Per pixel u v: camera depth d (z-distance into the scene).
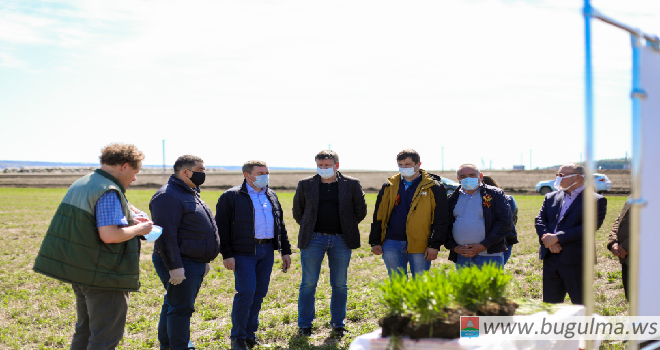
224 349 5.48
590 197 2.38
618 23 2.33
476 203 5.47
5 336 5.96
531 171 65.75
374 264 11.02
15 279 9.55
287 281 9.37
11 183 83.38
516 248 12.45
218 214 5.56
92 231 3.80
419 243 5.57
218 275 10.23
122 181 4.06
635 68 2.39
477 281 3.22
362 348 3.05
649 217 2.52
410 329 2.93
